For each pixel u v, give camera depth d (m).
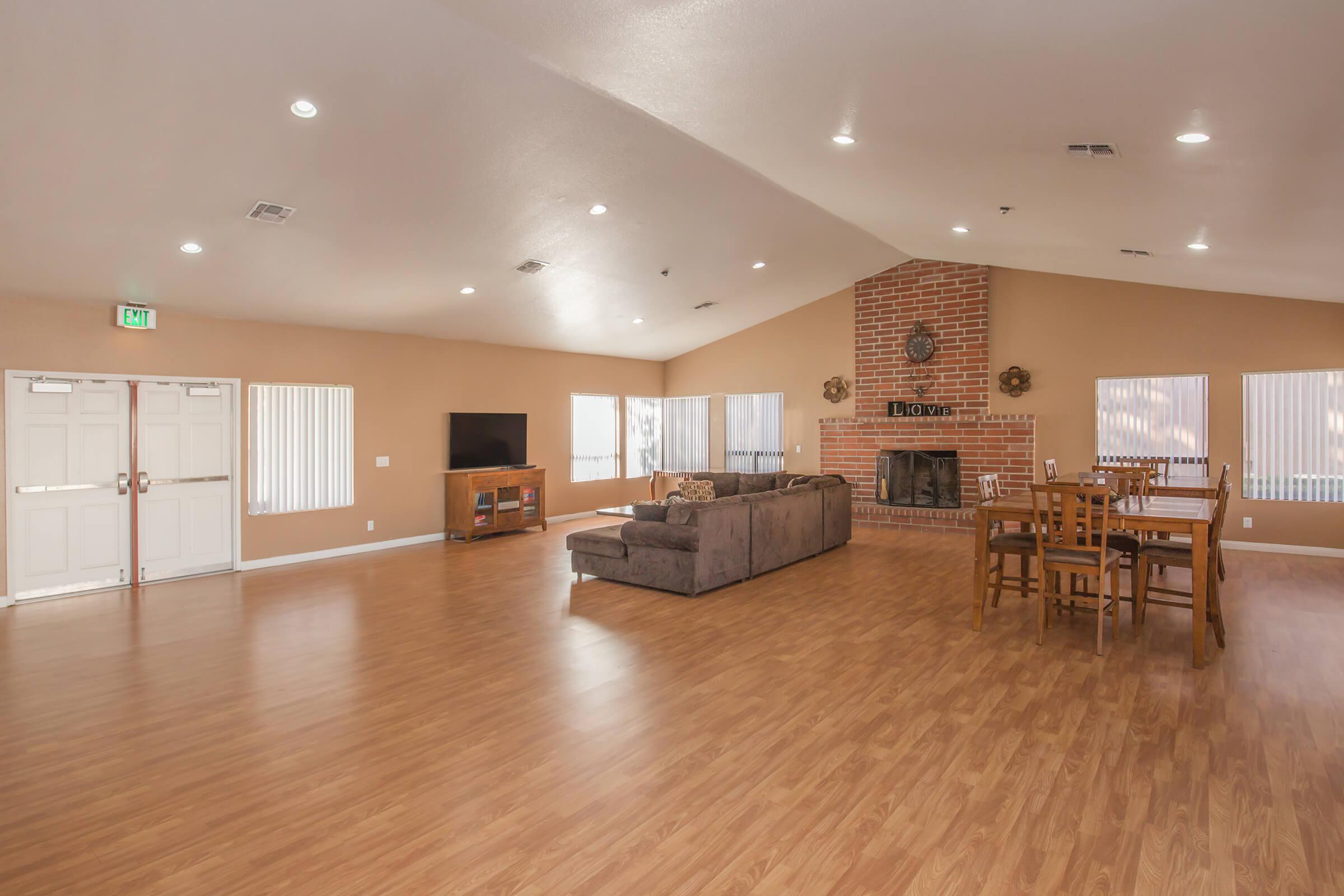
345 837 2.36
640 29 3.10
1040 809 2.48
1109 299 7.82
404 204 5.01
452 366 8.62
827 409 9.91
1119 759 2.84
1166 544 4.64
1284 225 4.16
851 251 8.16
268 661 4.16
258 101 3.64
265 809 2.54
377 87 3.71
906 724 3.20
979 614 4.59
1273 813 2.43
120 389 6.05
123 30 3.05
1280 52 2.19
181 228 4.80
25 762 2.92
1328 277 5.45
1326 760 2.80
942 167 4.31
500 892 2.07
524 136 4.46
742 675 3.84
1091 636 4.47
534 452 9.67
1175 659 4.02
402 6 3.18
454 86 3.83
